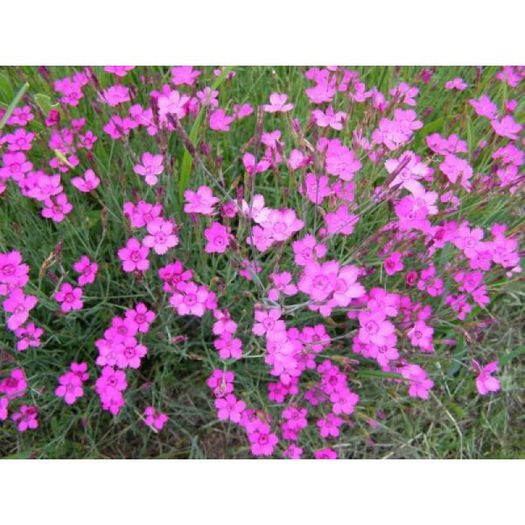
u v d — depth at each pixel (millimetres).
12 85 2182
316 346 1737
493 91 2447
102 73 2221
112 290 2102
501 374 2191
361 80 2441
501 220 2137
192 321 2125
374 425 1919
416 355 1837
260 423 1771
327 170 1702
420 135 2314
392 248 1722
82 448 1933
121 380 1705
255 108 2438
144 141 2201
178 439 2025
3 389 1715
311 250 1586
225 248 1646
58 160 1911
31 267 2037
